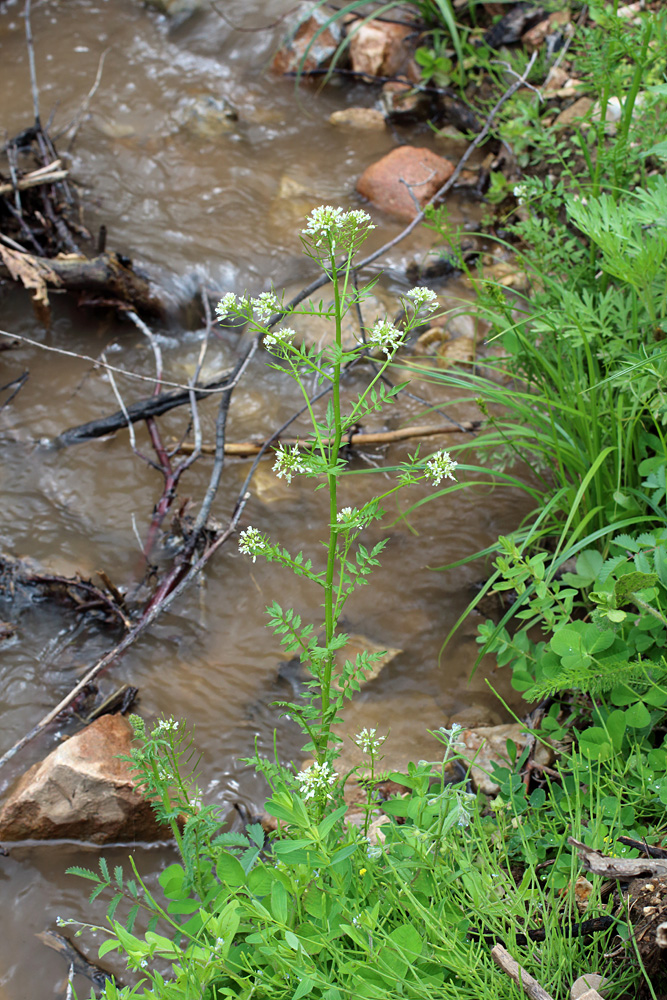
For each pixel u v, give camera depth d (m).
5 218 4.31
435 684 2.85
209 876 1.94
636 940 1.67
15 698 2.81
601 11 3.05
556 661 2.27
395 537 3.31
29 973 2.18
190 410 3.84
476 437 3.60
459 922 1.79
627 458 2.67
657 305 2.79
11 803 2.41
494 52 5.19
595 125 3.18
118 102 5.57
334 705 1.94
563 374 2.89
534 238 3.18
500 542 2.31
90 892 2.35
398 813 1.89
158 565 3.21
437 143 5.38
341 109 5.72
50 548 3.25
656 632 2.17
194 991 1.71
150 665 2.91
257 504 3.44
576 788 2.00
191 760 2.64
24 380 3.84
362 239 1.67
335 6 6.06
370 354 3.96
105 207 4.81
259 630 3.04
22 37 6.13
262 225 4.76
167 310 4.26
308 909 1.77
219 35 6.14
